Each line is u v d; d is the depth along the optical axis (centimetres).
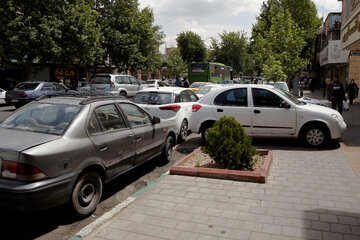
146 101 912
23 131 422
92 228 388
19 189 348
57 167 381
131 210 424
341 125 802
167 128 695
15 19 2016
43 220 424
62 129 420
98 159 447
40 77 3177
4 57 2119
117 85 2159
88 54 2542
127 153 527
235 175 544
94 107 479
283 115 817
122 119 538
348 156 719
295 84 1948
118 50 3177
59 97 504
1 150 365
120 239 350
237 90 866
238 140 591
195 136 1041
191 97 1056
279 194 479
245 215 407
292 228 371
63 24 2198
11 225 411
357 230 365
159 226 379
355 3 1481
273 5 2500
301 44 1870
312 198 462
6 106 2092
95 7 3175
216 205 439
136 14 3319
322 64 3634
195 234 359
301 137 820
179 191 493
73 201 404
